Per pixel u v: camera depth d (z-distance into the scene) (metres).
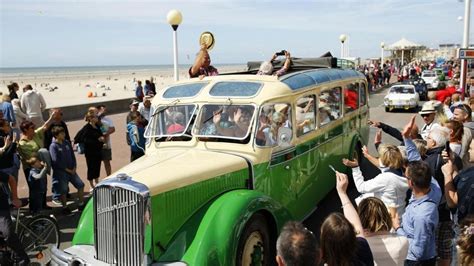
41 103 13.27
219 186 5.18
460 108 7.32
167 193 4.61
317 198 7.53
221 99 6.07
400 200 5.27
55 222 6.62
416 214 4.18
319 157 7.43
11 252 5.72
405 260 4.18
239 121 5.91
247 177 5.58
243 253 4.91
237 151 5.80
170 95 6.51
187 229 4.71
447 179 4.89
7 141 6.71
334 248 3.21
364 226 3.84
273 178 6.01
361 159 10.25
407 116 21.30
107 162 10.16
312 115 7.16
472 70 31.27
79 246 5.05
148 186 4.45
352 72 9.74
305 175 6.90
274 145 6.02
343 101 8.65
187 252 4.50
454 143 5.93
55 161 8.33
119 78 102.75
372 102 27.91
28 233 6.32
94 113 9.40
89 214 5.23
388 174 5.32
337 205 8.48
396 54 63.41
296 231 3.12
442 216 4.89
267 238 5.41
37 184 7.84
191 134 6.12
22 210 8.59
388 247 3.77
